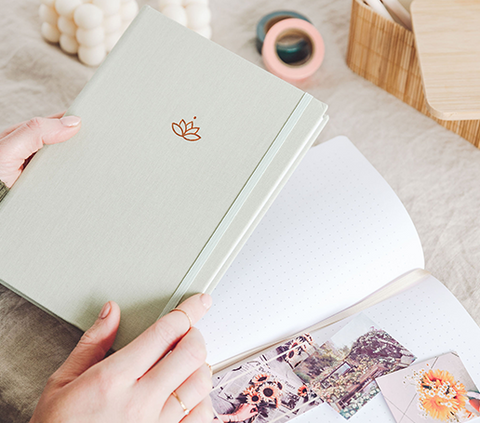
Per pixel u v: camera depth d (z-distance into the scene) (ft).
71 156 1.77
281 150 1.74
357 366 2.07
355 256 2.25
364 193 2.38
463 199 2.69
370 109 2.93
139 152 1.77
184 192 1.73
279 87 1.81
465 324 2.15
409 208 2.69
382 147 2.83
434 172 2.76
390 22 2.54
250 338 2.11
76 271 1.67
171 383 1.53
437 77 2.25
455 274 2.54
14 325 2.03
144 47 1.87
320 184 2.43
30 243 1.70
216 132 1.77
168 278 1.66
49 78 3.01
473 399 1.99
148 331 1.54
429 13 2.43
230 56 1.85
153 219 1.71
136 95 1.82
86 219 1.72
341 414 1.99
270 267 2.23
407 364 2.07
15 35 3.14
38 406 1.58
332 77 3.04
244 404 2.00
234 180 1.72
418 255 2.32
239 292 2.18
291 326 2.15
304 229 2.31
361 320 2.16
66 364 1.64
